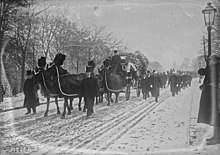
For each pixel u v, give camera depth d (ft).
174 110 45.83
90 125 41.32
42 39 61.98
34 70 56.75
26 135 35.58
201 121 34.35
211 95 34.06
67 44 57.47
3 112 50.21
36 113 52.44
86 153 29.07
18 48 63.10
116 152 29.01
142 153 27.96
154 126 37.22
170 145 29.99
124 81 69.10
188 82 79.36
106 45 51.93
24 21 54.80
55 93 51.65
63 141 33.50
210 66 34.83
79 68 59.16
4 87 66.03
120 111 52.90
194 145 30.14
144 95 73.92
